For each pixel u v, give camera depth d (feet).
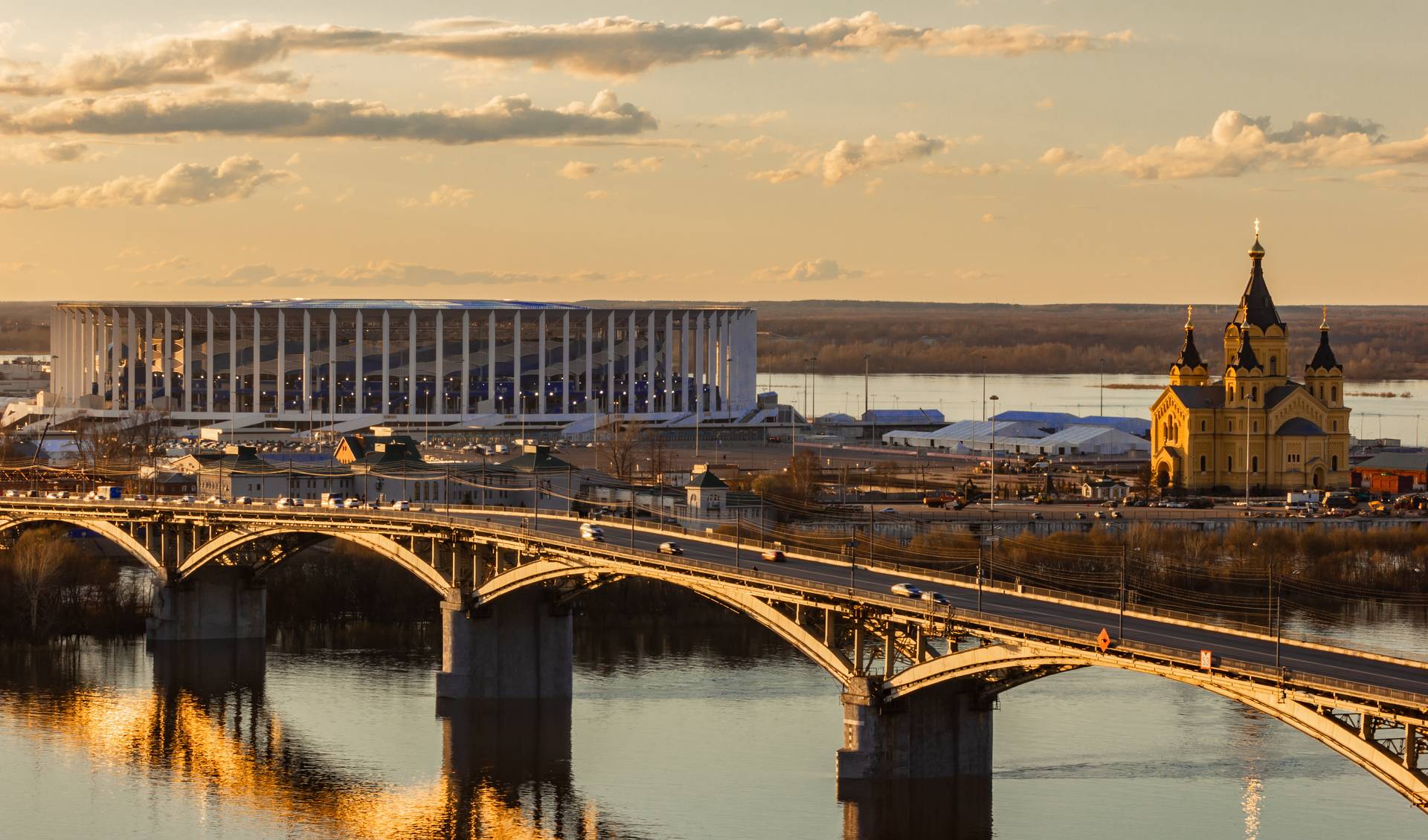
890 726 536.01
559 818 546.67
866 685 534.37
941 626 506.07
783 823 523.70
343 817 556.51
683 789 567.18
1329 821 512.22
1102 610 524.93
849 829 514.68
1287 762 575.79
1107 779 555.28
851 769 535.60
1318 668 428.15
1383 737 501.97
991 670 494.18
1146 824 508.12
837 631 558.15
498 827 539.29
